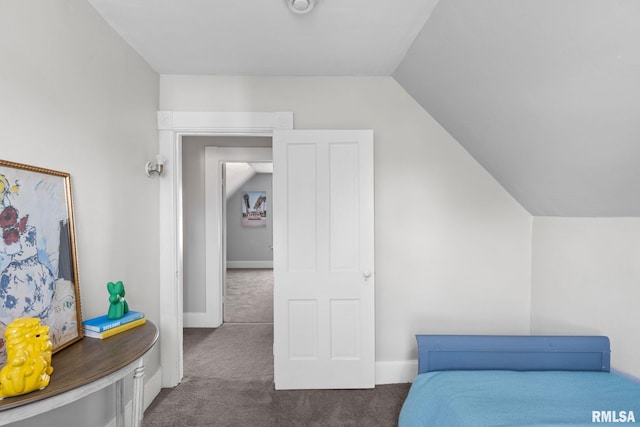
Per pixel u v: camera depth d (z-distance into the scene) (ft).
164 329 9.18
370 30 7.11
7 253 4.32
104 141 6.66
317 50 7.99
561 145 6.40
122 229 7.32
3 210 4.28
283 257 9.04
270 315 15.90
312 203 9.07
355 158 9.09
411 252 9.53
